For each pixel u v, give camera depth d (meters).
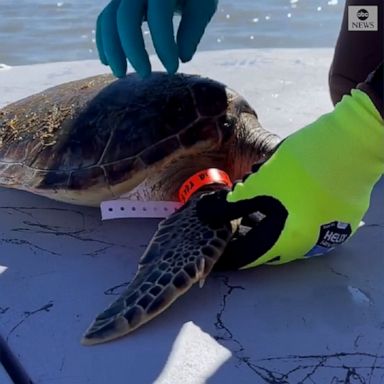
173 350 0.74
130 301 0.76
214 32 3.24
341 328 0.77
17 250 0.95
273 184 0.81
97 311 0.81
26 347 0.75
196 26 1.00
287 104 1.51
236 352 0.73
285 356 0.73
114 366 0.71
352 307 0.80
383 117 0.75
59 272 0.89
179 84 1.04
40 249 0.95
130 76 1.10
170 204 1.02
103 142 1.00
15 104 1.21
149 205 1.02
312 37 3.14
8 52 2.98
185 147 0.98
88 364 0.72
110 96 1.05
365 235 0.96
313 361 0.72
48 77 1.75
